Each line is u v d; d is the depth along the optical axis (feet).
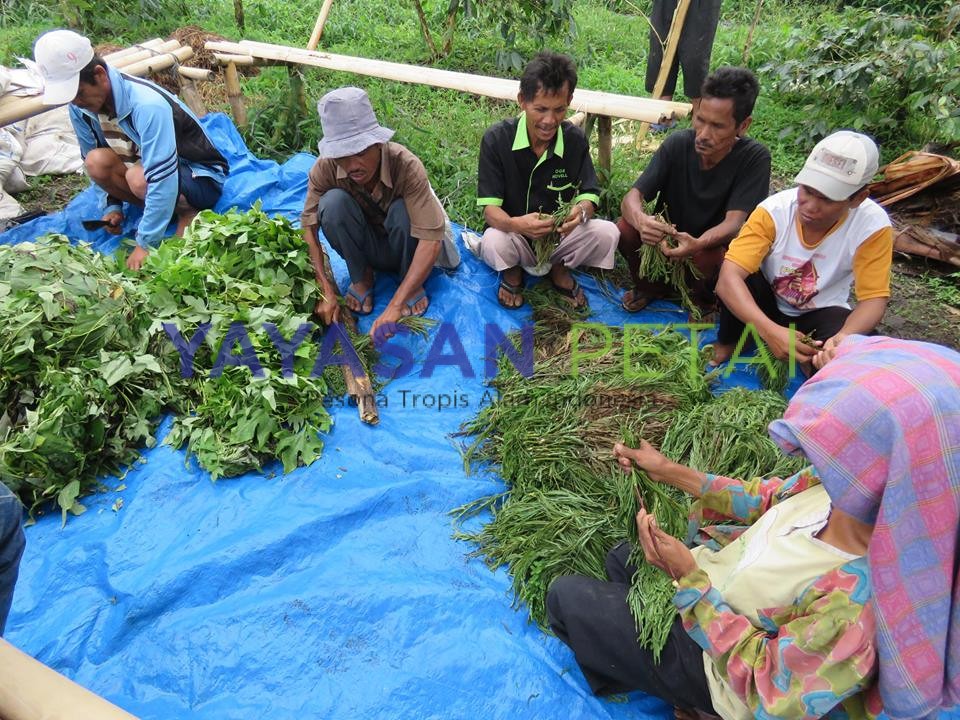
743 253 10.48
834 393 4.59
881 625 4.56
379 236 12.37
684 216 12.48
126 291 10.54
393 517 9.07
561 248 12.39
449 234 12.67
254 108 18.42
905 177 15.02
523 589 8.07
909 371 4.43
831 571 5.12
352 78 20.90
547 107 10.73
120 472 9.64
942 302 13.82
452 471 9.77
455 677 7.41
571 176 12.27
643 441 7.38
